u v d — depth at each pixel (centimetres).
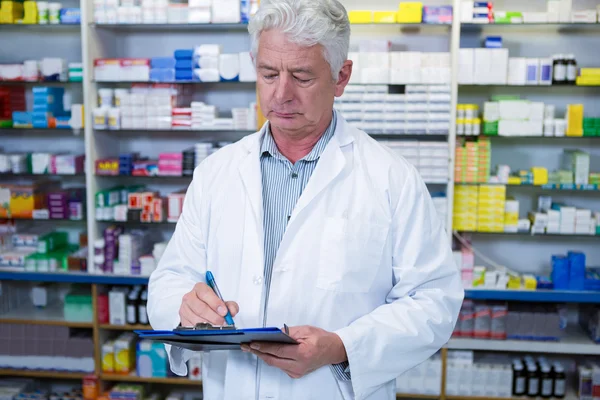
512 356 367
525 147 371
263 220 146
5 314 373
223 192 152
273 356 122
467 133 338
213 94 382
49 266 361
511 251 380
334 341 126
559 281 341
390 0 369
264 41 127
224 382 147
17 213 362
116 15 346
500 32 363
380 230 142
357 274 140
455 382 350
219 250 148
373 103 338
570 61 334
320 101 132
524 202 373
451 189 335
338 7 131
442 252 145
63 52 387
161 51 382
